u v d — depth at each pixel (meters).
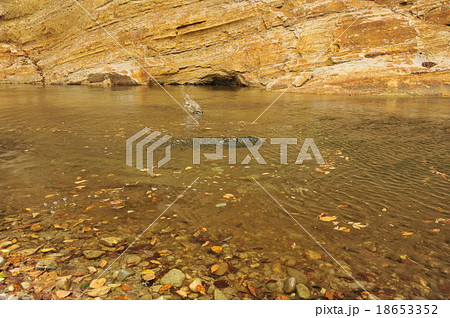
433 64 11.28
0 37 20.94
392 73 11.47
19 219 2.88
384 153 4.76
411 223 2.79
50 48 20.22
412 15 12.53
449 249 2.43
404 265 2.26
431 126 6.37
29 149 5.01
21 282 2.08
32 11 20.47
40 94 13.09
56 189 3.54
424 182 3.67
